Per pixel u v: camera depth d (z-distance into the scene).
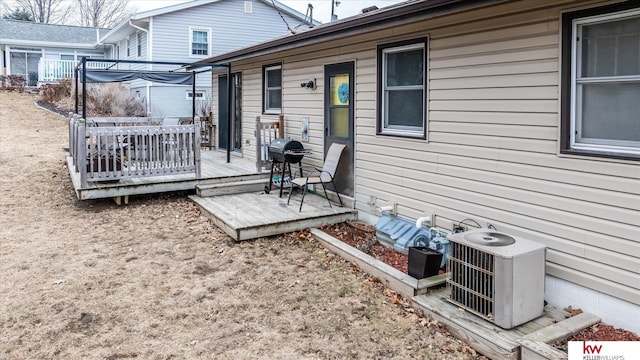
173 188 7.84
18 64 24.58
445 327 3.83
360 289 4.62
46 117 16.55
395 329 3.86
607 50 3.70
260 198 7.61
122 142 7.47
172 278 4.84
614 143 3.71
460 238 3.95
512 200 4.45
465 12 4.83
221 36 18.58
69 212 7.27
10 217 6.93
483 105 4.70
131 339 3.65
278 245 5.87
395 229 5.64
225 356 3.44
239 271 5.05
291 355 3.46
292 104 8.30
